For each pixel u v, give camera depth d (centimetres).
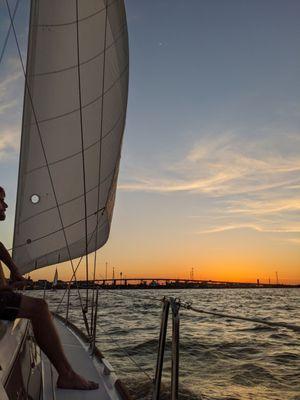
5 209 298
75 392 310
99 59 478
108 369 364
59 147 456
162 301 257
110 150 496
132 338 1354
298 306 4550
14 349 233
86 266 429
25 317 267
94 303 458
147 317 2242
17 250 447
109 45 484
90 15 468
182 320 2323
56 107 455
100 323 1833
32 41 451
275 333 1808
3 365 204
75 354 433
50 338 283
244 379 874
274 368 995
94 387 320
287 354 1217
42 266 464
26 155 445
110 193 494
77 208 465
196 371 940
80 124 466
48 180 452
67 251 466
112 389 323
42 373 348
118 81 502
